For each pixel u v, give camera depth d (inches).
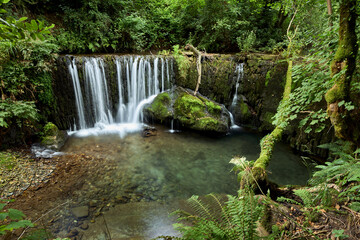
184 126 317.1
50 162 215.3
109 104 330.3
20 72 229.8
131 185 191.3
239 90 348.2
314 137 247.8
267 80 314.7
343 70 98.4
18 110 212.5
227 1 418.6
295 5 288.7
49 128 250.7
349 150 124.1
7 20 41.5
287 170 226.5
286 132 277.7
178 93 348.8
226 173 219.1
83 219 146.7
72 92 291.9
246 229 69.7
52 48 270.5
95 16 377.1
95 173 205.0
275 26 446.6
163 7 488.7
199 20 434.3
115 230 136.6
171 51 445.1
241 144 285.9
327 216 95.7
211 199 162.7
